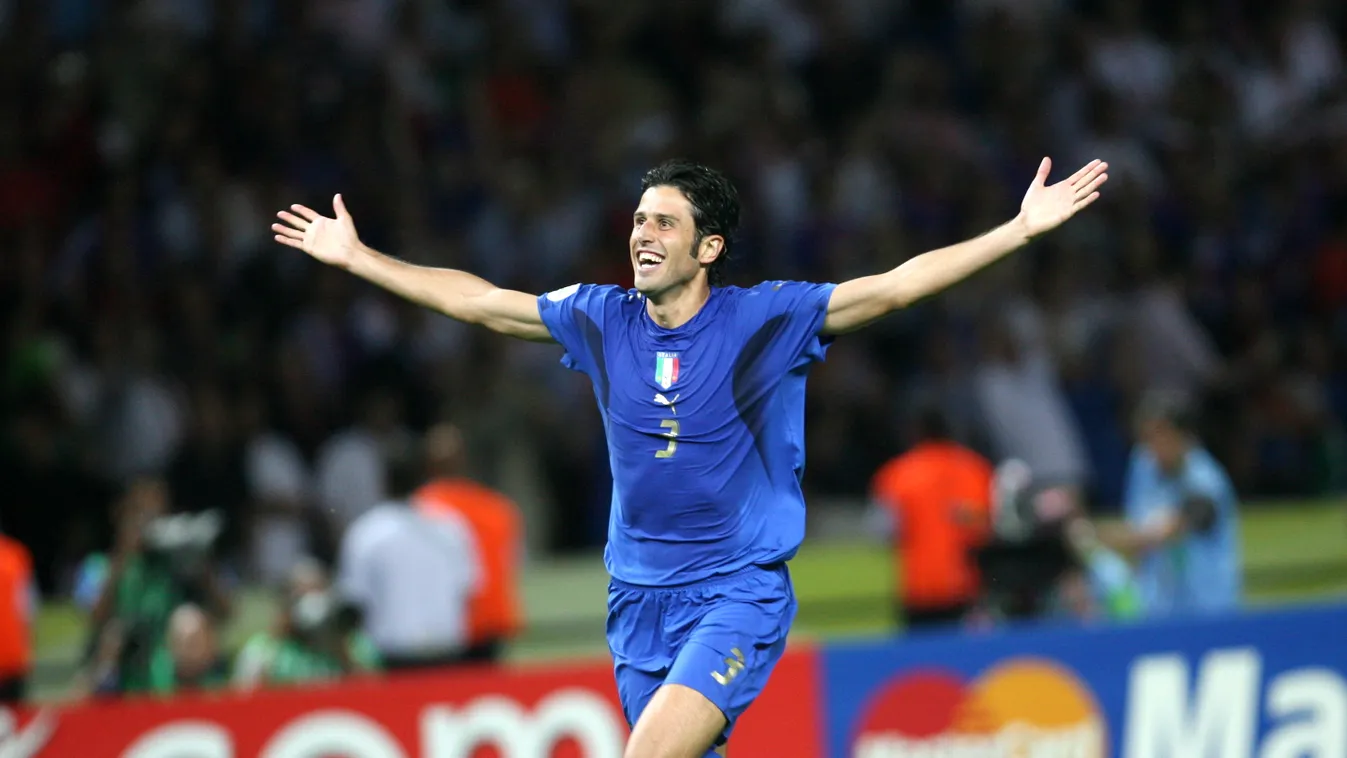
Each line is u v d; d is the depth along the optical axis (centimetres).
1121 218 5291
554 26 5331
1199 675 3011
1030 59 5672
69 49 4672
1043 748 2919
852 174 5181
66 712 2450
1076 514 3309
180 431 3903
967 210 5250
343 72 4825
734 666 1636
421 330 4322
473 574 3111
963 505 3450
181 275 4234
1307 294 5406
